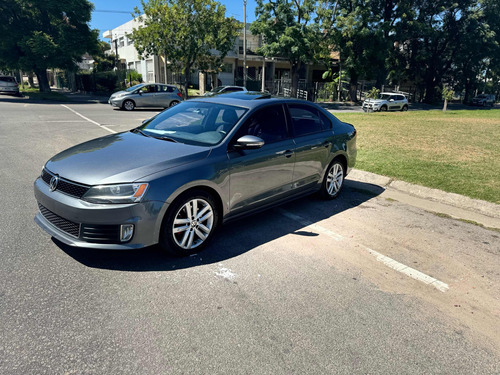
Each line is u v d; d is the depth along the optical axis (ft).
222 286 10.51
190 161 11.85
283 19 104.12
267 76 151.84
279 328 8.85
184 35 89.92
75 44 94.63
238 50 136.15
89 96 106.01
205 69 101.71
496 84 232.12
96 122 45.27
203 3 90.22
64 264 11.23
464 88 168.55
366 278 11.38
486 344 8.70
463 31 139.23
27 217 14.66
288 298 10.11
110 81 114.62
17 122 42.39
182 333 8.49
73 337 8.17
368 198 19.53
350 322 9.23
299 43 102.01
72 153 12.65
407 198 19.79
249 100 15.12
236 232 14.37
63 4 90.43
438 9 131.34
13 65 96.84
